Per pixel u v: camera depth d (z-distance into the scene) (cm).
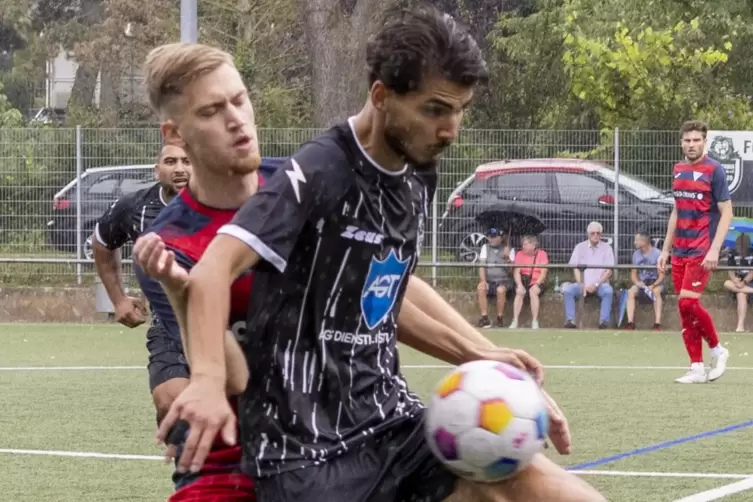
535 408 562
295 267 554
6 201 2970
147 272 498
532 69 4838
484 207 2872
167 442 578
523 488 570
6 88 6962
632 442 1385
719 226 1927
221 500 578
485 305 2891
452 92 532
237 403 571
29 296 3034
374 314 575
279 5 5006
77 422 1537
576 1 4512
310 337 563
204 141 595
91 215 2961
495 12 5578
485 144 2873
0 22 7056
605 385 1922
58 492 1109
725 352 1961
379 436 580
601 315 2873
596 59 3581
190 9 2491
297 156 548
